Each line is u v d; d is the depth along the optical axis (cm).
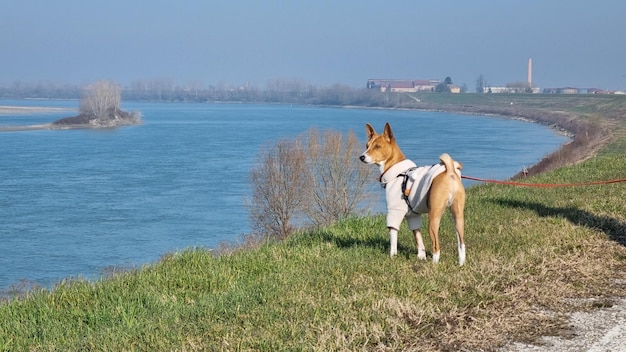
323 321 727
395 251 1027
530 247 1063
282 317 750
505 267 925
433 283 848
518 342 680
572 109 15888
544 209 1456
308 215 4025
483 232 1228
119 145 9100
